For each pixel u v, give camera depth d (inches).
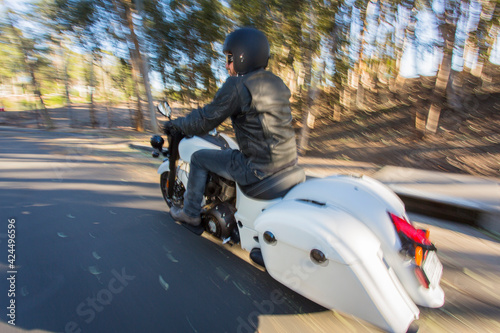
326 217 74.9
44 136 473.4
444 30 346.6
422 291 76.0
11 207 154.4
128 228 131.1
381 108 553.0
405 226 76.0
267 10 404.5
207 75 615.5
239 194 97.5
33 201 162.9
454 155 330.0
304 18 368.8
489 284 98.0
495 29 342.6
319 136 511.2
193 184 106.0
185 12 541.3
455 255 114.3
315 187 86.5
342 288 73.1
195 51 598.9
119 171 228.7
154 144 118.2
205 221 112.5
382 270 71.4
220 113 85.9
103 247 116.0
